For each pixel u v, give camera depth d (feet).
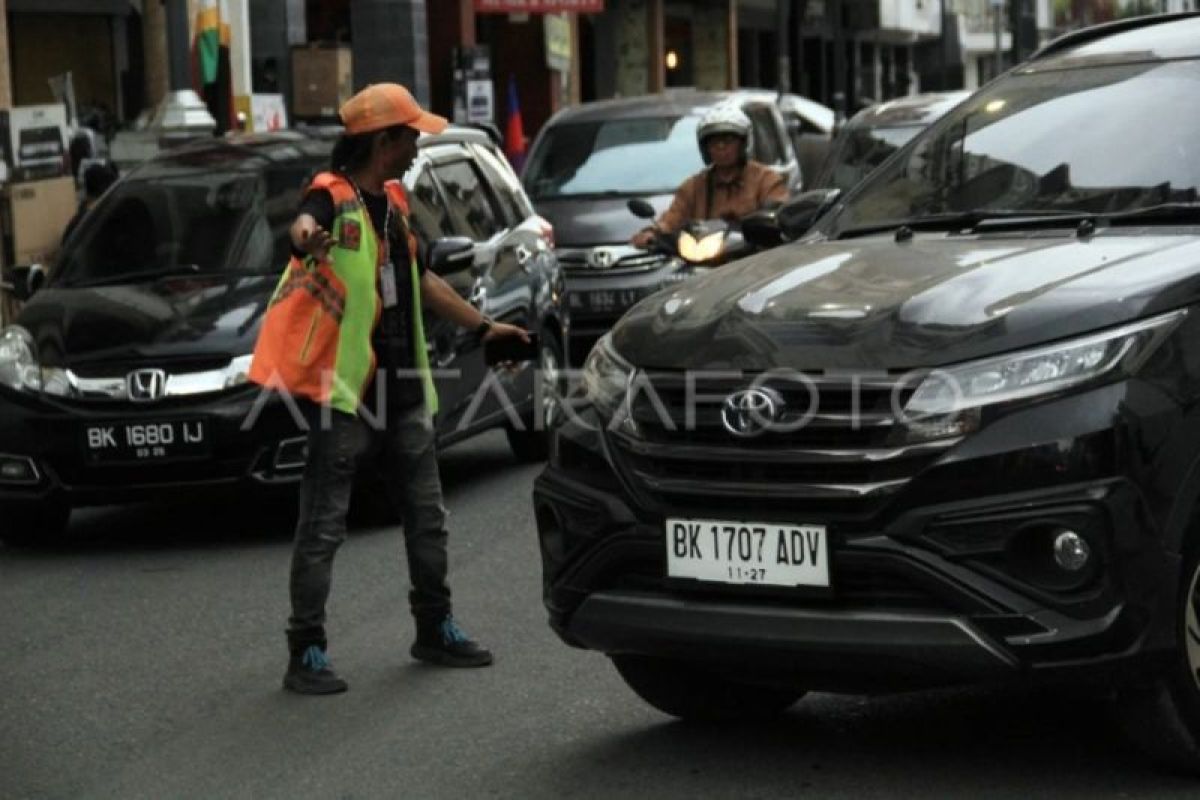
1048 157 35.55
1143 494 28.32
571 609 32.01
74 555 54.80
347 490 39.19
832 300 30.86
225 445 52.90
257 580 50.06
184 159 62.23
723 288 32.71
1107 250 31.30
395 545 52.85
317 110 117.19
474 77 145.18
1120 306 28.99
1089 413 28.30
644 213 82.89
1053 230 33.55
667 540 30.42
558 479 32.19
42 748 36.11
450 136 64.28
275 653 42.39
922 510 28.66
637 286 88.07
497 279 61.98
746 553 29.78
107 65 125.08
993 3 253.44
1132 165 34.55
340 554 51.88
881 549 28.84
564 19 187.32
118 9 124.57
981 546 28.40
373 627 43.88
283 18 124.88
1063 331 28.81
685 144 95.35
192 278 57.52
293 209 59.41
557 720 36.06
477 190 63.98
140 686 40.16
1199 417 29.04
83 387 53.42
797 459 29.35
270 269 57.57
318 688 38.75
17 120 84.33
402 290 39.60
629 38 221.05
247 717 37.42
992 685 29.01
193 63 97.45
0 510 55.88
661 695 34.32
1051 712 34.81
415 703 37.76
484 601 45.78
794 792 31.24
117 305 55.47
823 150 115.34
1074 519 28.09
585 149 95.66
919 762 32.40
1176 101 35.35
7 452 53.88
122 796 33.09
